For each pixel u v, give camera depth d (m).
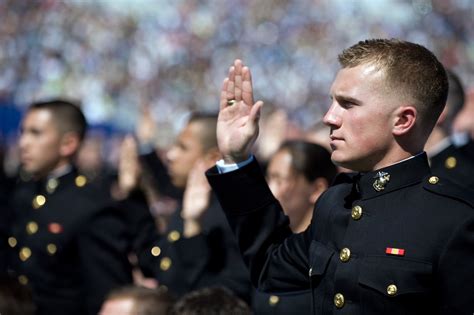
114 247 17.22
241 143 9.23
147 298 11.72
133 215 17.78
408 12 53.53
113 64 51.66
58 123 18.19
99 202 17.44
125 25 53.12
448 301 7.74
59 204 17.66
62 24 50.66
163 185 21.41
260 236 9.30
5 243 18.55
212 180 9.40
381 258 7.90
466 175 14.42
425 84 8.25
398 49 8.33
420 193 8.10
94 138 37.88
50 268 17.52
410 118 8.21
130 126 46.81
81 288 17.52
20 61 48.66
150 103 51.81
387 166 8.27
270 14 56.41
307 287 8.91
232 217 9.37
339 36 55.53
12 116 39.78
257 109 9.17
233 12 56.69
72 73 49.72
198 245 15.12
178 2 56.28
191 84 54.66
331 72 54.78
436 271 7.79
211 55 55.59
